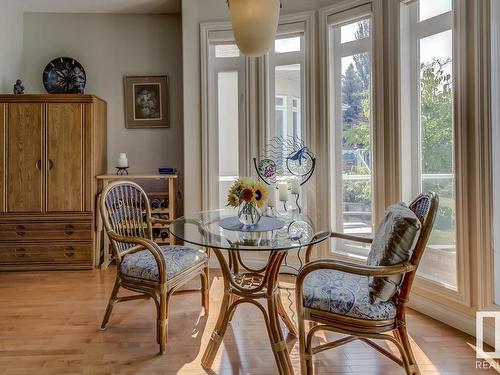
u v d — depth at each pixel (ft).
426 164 7.82
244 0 5.66
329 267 4.75
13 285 9.48
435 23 7.51
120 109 12.85
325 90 9.60
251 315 7.60
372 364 5.83
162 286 6.20
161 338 6.14
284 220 7.18
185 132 10.98
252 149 10.64
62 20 12.66
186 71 10.93
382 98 8.38
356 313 4.81
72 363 5.84
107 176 11.00
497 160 6.38
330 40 9.55
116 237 6.46
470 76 6.60
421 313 7.68
